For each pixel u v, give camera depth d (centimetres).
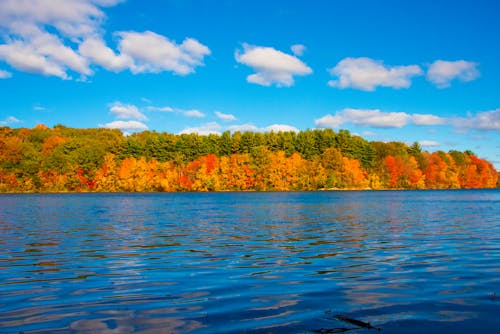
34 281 1018
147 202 5450
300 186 11419
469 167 14100
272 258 1323
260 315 739
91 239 1792
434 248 1516
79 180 10831
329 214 3269
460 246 1561
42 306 806
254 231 2091
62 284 985
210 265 1212
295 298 849
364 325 683
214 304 812
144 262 1261
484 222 2555
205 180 10831
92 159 11062
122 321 715
